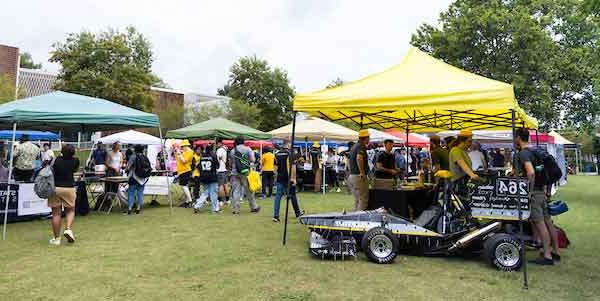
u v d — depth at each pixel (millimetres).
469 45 20016
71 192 6668
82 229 7988
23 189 8922
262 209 11023
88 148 21281
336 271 5234
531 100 19312
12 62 32906
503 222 5863
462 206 5996
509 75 18953
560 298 4328
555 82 20016
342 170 17281
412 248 6141
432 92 5645
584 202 13172
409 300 4234
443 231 6055
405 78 6516
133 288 4516
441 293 4449
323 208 11156
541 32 18844
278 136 15477
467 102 5406
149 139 19984
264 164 13797
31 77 37375
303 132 15195
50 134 20969
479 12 19797
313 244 5855
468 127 10008
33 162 10492
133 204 10953
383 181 7672
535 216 5637
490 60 19766
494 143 18453
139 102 25938
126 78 24969
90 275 4973
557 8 21047
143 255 5961
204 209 11086
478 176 5582
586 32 20469
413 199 7449
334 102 6281
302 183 16359
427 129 10867
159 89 37125
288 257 5902
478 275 5109
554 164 5672
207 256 5922
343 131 15727
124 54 25375
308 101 6531
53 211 6633
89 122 8727
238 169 10117
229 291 4449
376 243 5680
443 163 8195
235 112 33188
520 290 4566
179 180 11688
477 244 5863
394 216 6180
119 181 10125
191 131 14312
